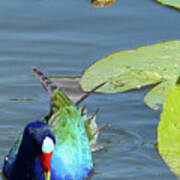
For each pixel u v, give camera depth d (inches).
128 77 472.1
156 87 461.1
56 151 399.5
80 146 411.8
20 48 537.0
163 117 418.0
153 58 491.2
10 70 510.0
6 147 430.9
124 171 404.8
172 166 378.9
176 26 564.4
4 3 610.9
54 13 590.2
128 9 597.0
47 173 377.7
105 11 593.6
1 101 474.6
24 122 453.4
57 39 550.0
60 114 415.2
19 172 394.6
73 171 399.5
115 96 482.6
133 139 438.3
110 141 438.9
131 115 460.4
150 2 610.9
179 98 431.5
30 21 576.1
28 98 479.8
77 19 579.8
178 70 474.9
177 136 403.9
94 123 440.5
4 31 561.3
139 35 552.4
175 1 597.6
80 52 530.9
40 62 518.9
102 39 548.7
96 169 410.0
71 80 496.7
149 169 404.8
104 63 490.9
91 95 485.1
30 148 381.7
